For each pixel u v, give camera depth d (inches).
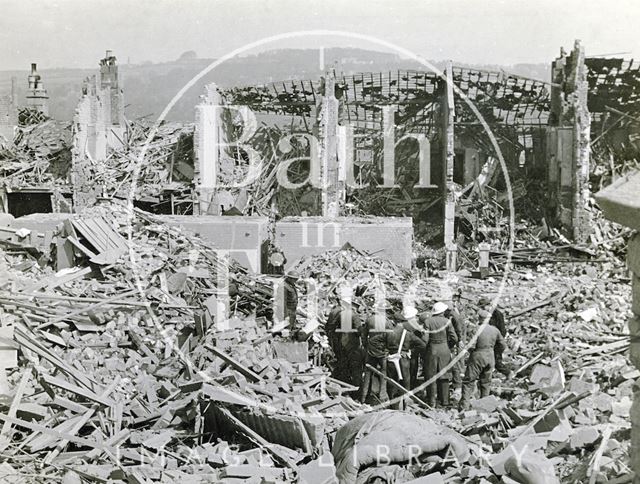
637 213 252.5
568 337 775.7
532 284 1093.8
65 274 760.3
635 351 269.4
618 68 1599.4
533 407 555.5
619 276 1160.8
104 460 426.3
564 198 1476.4
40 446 423.2
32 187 1631.4
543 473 373.7
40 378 486.3
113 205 1056.8
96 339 618.5
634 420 272.7
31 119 2011.6
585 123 1464.1
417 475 400.8
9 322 530.3
